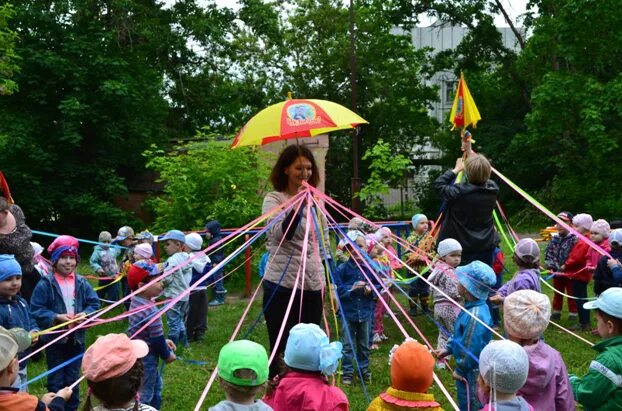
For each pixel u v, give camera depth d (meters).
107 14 21.97
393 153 27.73
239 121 26.48
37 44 19.47
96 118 19.66
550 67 23.41
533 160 25.14
